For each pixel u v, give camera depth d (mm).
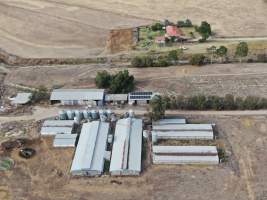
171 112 93688
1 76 109812
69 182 77812
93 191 75688
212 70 107312
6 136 89250
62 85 104250
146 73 107500
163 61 109625
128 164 78938
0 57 118125
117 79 99125
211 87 100812
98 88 101625
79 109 96125
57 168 80875
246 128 88188
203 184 75938
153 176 78000
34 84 105500
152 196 74000
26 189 76812
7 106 98312
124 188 75875
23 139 88125
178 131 86750
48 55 117688
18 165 82062
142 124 89062
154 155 81312
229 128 88375
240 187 74938
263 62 109688
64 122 90625
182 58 112062
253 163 79750
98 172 78562
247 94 97812
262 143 84250
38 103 99000
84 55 116938
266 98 95750
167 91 99875
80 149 83625
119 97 97062
